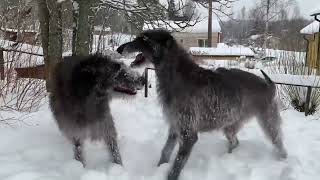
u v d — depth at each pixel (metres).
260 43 18.53
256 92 2.32
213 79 2.14
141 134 2.79
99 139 2.19
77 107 2.12
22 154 2.23
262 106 2.38
